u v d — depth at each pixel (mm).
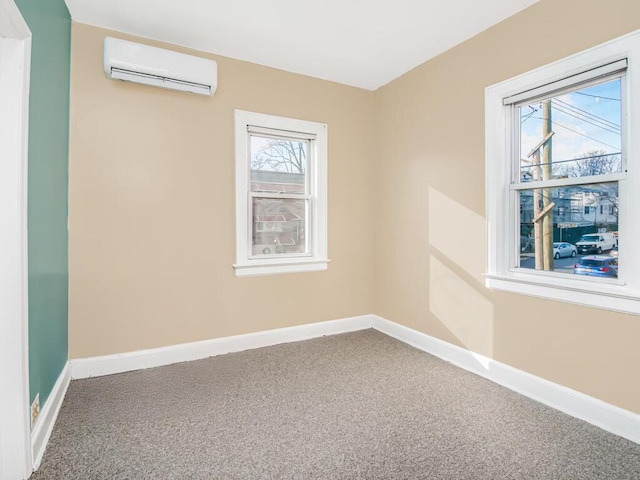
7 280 1420
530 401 2168
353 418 1960
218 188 2920
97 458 1617
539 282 2168
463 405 2111
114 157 2545
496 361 2453
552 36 2107
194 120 2814
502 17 2371
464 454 1648
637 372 1777
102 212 2518
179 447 1699
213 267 2918
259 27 2506
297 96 3260
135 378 2471
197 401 2145
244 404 2109
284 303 3248
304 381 2432
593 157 2010
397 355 2932
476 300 2602
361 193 3646
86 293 2482
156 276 2705
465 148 2672
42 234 1771
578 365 2008
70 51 2395
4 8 1227
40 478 1492
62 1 2164
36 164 1672
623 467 1564
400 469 1548
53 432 1811
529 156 2336
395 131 3379
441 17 2373
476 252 2596
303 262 3293
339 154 3506
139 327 2652
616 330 1853
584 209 2068
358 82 3473
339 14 2352
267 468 1555
